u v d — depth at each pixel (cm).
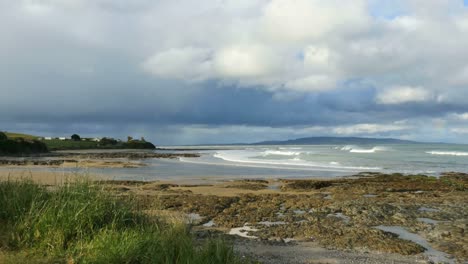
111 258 591
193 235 849
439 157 4591
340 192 1797
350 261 761
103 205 774
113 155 5675
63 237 669
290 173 2811
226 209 1310
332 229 1013
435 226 1055
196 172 2886
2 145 5297
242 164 3712
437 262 770
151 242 637
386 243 880
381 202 1430
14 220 736
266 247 848
